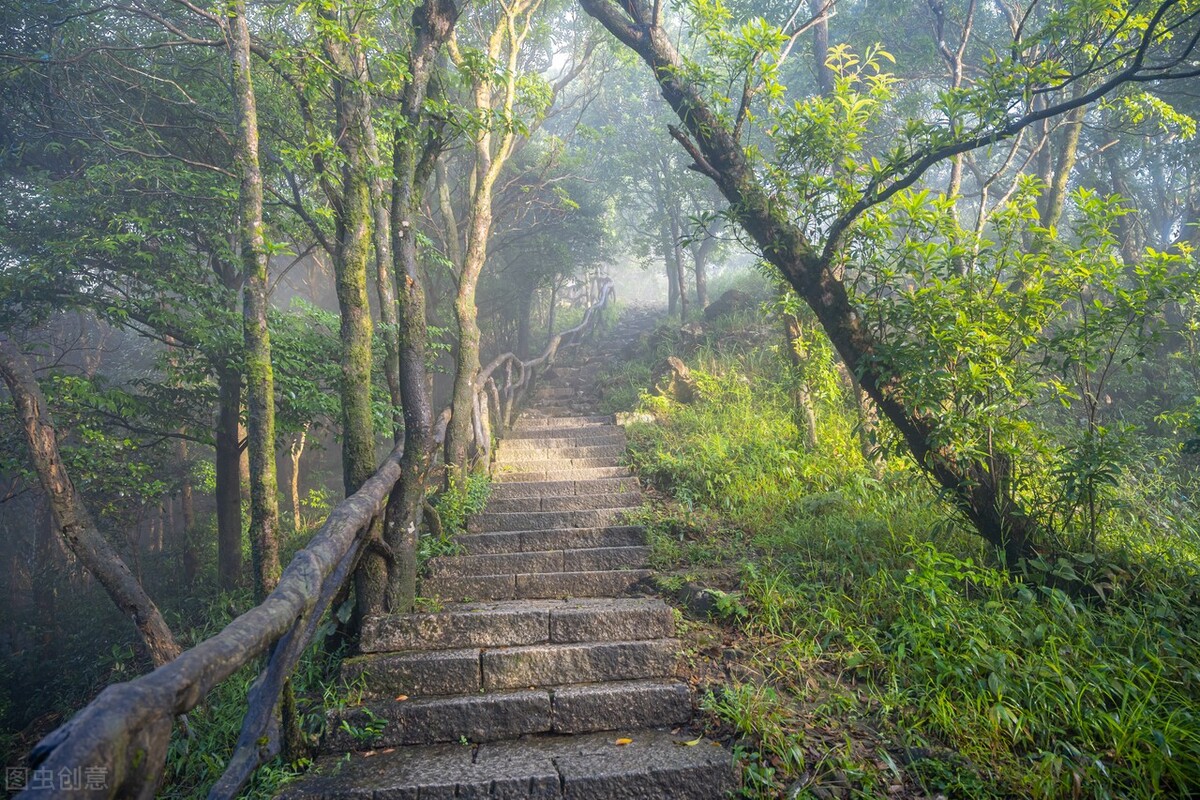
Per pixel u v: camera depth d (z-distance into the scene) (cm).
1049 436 445
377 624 389
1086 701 304
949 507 482
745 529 543
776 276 604
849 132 494
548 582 464
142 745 154
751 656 370
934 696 320
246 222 440
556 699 332
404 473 428
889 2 1000
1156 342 405
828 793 269
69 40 667
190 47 713
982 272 458
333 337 770
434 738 325
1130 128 913
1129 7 449
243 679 438
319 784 286
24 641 870
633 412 877
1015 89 407
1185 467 689
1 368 451
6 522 1116
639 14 528
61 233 669
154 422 765
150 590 912
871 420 621
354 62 502
